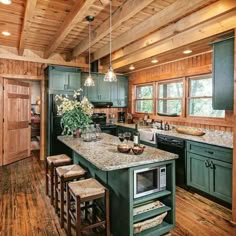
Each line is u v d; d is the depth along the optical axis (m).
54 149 4.77
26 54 4.90
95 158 2.16
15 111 5.16
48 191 3.28
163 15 2.64
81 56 5.45
